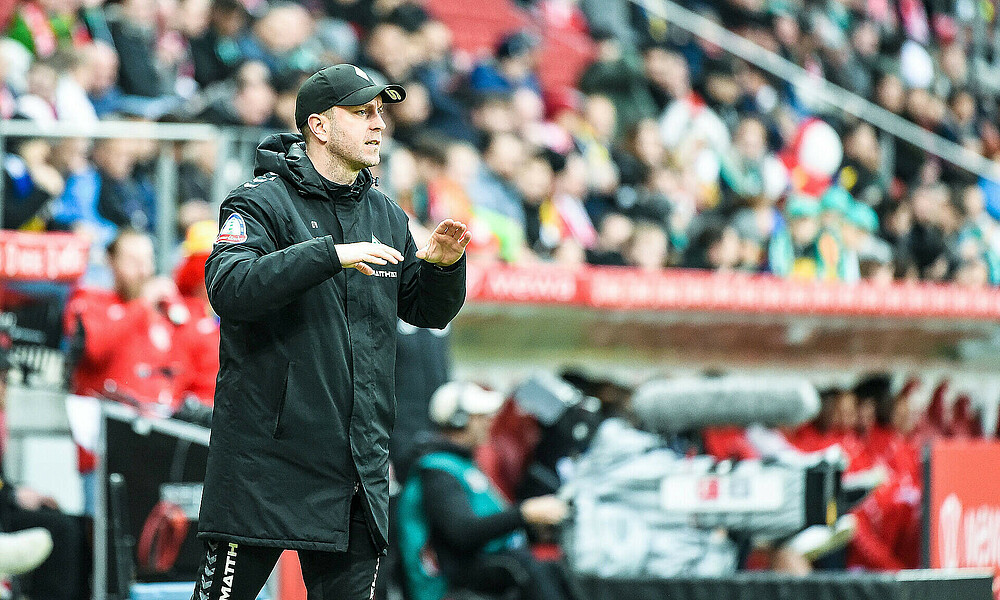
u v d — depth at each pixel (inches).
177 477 801.6
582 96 1939.0
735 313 1402.6
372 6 1753.2
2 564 737.6
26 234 970.7
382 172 1239.5
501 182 1513.3
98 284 1034.7
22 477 888.3
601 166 1711.4
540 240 1491.1
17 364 932.6
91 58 1302.9
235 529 490.3
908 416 1331.2
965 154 2197.3
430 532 914.7
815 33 2320.4
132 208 1077.8
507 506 963.3
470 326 1291.8
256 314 474.3
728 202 1705.2
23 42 1362.0
